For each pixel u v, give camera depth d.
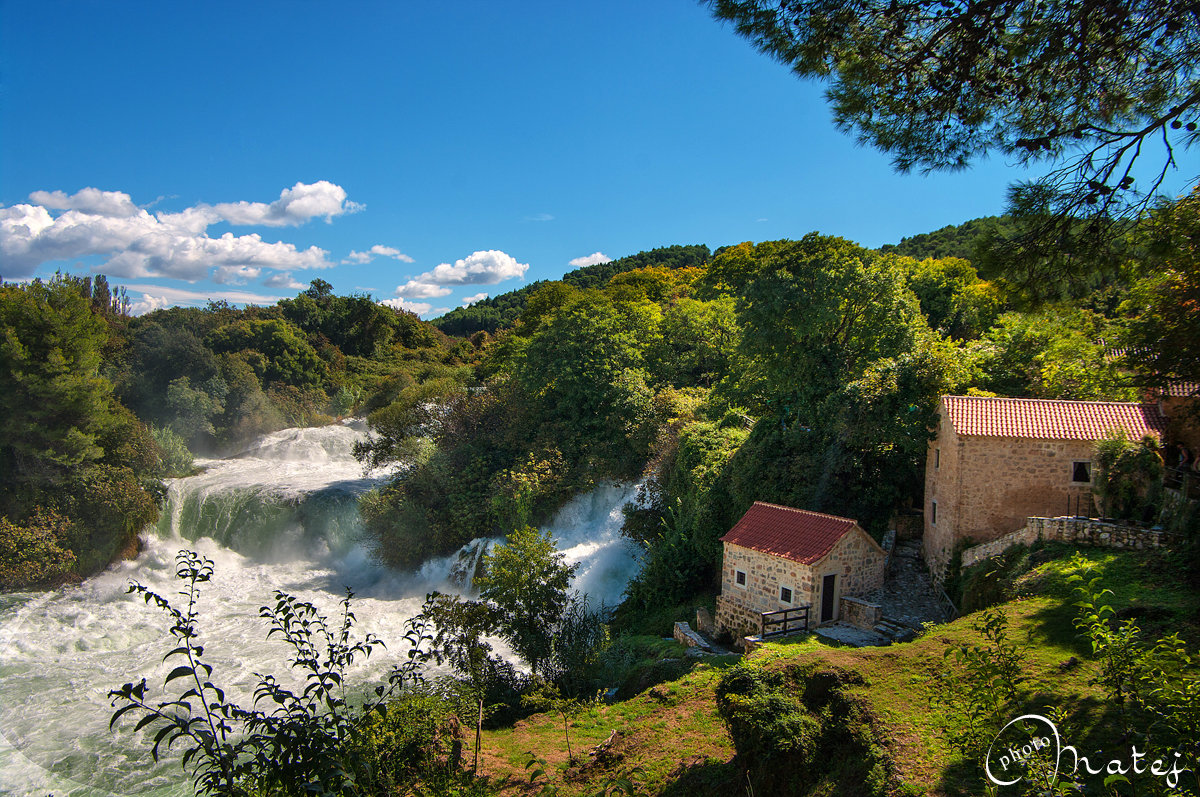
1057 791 7.40
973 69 9.53
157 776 19.31
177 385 58.50
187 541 39.72
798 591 22.42
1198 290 13.73
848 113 10.66
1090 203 9.25
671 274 99.12
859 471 27.94
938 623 21.55
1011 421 22.94
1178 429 21.41
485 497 39.69
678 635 24.64
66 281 34.25
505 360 62.50
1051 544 19.14
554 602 21.23
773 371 35.25
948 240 87.25
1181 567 15.68
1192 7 8.12
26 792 18.56
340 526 40.31
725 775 12.22
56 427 34.31
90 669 26.19
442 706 13.65
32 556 32.41
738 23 9.84
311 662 7.15
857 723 11.23
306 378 76.31
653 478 36.69
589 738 16.28
